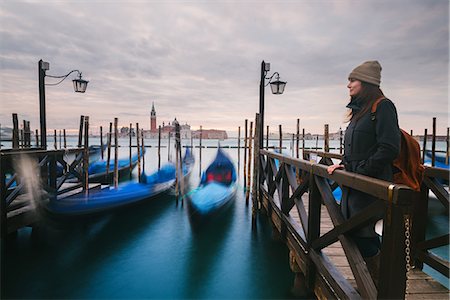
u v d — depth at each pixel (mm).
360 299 1921
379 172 1809
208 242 6277
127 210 8445
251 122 9672
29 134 12383
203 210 6746
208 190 7824
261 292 4289
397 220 1417
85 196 7723
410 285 2521
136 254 5637
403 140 1891
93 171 14453
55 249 5812
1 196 5078
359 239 1984
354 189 1953
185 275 4824
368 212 1692
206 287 4461
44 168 6648
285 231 4527
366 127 1870
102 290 4324
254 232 6836
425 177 2738
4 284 4453
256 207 6992
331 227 4508
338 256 3289
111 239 6441
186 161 15266
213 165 10172
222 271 4953
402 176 1867
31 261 5254
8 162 5254
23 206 5922
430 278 2645
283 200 4633
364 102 1972
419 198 2832
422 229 2828
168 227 7293
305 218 3365
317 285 2846
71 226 7016
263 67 8031
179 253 5695
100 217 7621
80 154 8438
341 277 2295
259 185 8148
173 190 11258
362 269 1821
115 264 5207
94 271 4930
